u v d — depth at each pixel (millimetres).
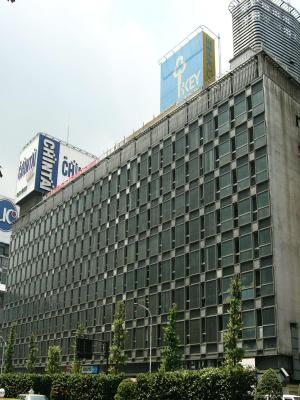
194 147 53031
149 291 54250
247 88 48094
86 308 64750
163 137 58219
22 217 91375
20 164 97312
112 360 46344
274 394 29562
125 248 60188
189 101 55438
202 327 46094
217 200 48156
